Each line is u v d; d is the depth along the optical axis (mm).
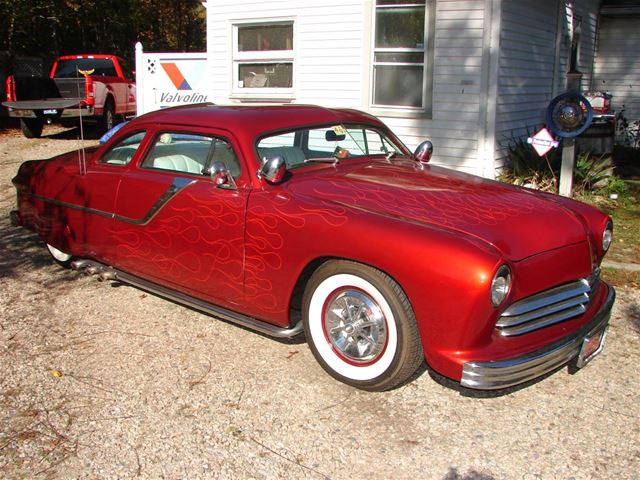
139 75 12242
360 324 3727
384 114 10008
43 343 4531
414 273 3379
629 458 3236
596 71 15133
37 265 6254
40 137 15711
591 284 3943
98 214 5129
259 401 3768
